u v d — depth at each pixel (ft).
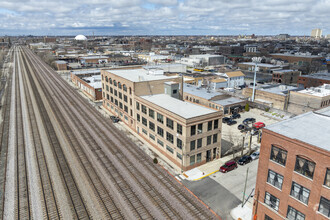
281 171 78.33
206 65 581.53
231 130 188.24
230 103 224.74
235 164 129.70
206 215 93.15
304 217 73.82
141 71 236.22
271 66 490.08
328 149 67.00
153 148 155.84
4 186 111.96
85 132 181.37
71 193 106.42
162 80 184.65
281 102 238.27
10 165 131.75
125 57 625.41
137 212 94.12
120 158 139.64
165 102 156.87
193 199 102.99
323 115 94.99
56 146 156.15
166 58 643.86
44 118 215.51
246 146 159.02
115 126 195.93
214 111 135.64
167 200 101.65
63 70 514.68
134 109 177.78
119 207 97.14
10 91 330.34
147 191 107.65
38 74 472.44
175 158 134.62
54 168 128.06
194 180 118.83
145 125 165.48
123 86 192.44
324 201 67.87
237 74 349.00
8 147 155.22
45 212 94.68
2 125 197.88
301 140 73.15
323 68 515.50
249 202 102.06
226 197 105.40
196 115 128.88
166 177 119.85
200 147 131.23
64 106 255.50
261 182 86.07
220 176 122.52
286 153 76.23
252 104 247.50
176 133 129.59
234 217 93.20
